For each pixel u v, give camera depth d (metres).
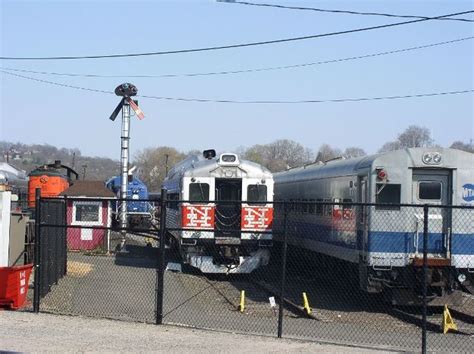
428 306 15.96
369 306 16.38
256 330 12.36
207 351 9.82
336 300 17.28
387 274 15.62
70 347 9.73
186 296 16.66
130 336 10.77
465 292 16.36
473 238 15.62
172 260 23.17
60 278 17.36
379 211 15.54
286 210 11.69
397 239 15.48
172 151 116.19
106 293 15.93
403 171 15.70
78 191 28.48
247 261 20.84
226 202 11.95
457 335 12.73
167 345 10.16
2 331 10.77
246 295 17.81
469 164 15.78
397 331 13.08
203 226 20.75
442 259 15.30
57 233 16.64
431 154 15.71
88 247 26.97
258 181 21.30
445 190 15.91
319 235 20.88
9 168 65.69
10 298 13.09
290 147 107.69
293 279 21.62
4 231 15.57
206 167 21.16
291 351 10.05
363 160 16.91
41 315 12.52
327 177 20.16
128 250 27.70
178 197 22.19
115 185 41.34
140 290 16.89
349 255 17.34
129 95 29.39
